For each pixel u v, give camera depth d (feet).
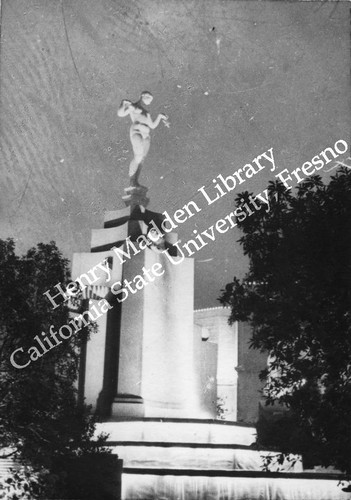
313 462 55.77
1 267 60.70
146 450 96.32
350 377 55.21
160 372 113.60
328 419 54.19
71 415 66.59
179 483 85.51
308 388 56.18
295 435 56.85
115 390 111.45
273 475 88.63
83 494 68.49
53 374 62.64
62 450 65.87
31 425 59.36
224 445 98.17
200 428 105.29
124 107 118.73
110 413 109.29
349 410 53.62
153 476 85.20
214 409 133.59
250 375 142.82
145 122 121.08
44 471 59.98
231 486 86.74
